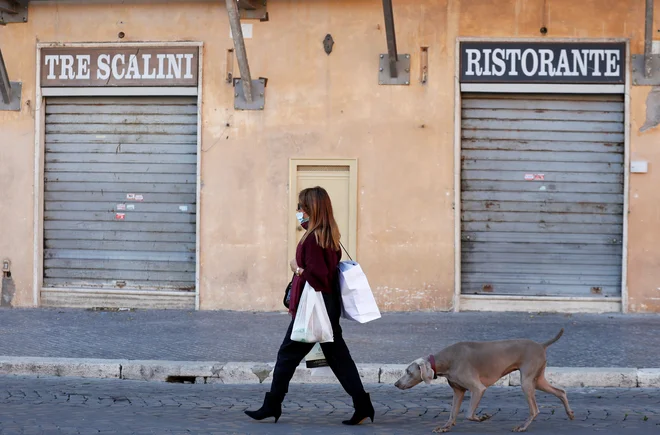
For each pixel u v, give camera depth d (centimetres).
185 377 1013
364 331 1252
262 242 1459
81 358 1052
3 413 809
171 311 1462
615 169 1417
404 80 1428
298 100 1449
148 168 1499
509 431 751
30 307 1509
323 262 745
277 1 1448
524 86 1409
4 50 1506
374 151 1438
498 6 1412
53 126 1516
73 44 1491
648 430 757
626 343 1152
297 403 884
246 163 1459
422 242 1430
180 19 1468
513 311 1429
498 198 1434
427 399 912
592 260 1426
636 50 1395
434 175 1427
